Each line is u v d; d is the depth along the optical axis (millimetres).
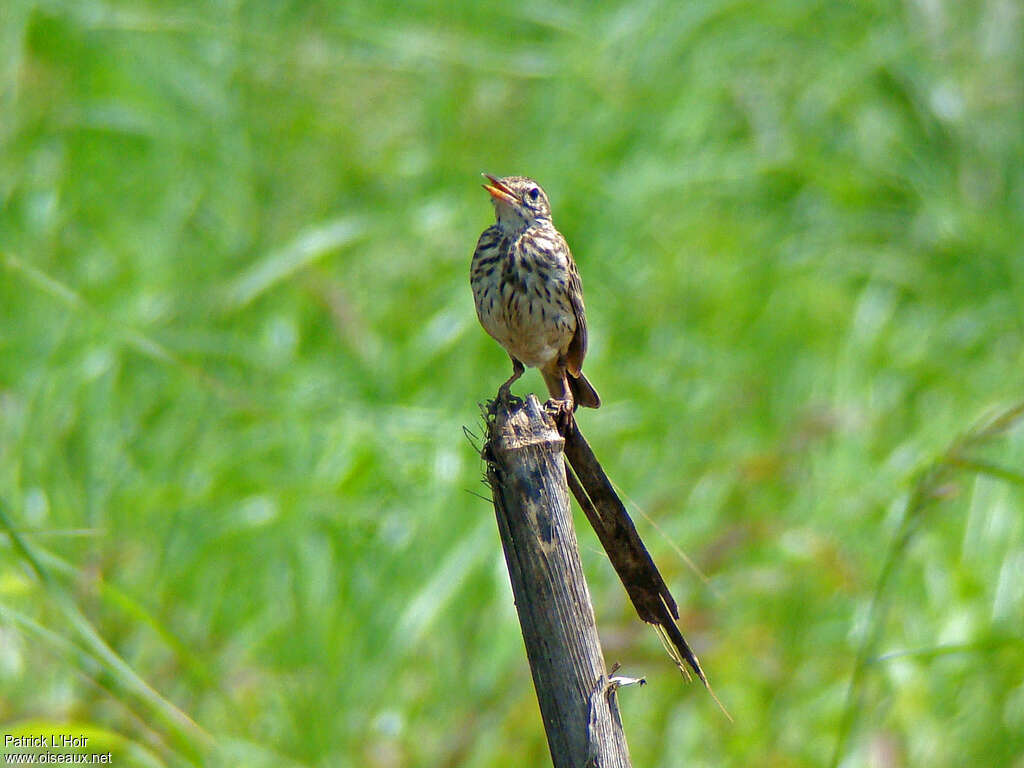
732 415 11758
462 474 10578
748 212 14250
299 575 10070
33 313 11711
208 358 11766
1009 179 15078
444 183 13531
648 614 5250
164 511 10406
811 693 9492
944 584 10172
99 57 14000
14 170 13031
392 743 9172
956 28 15930
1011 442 11148
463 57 14586
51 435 10820
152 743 7793
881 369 12492
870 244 14094
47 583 5945
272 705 9398
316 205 13312
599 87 14273
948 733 9320
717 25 15234
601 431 11414
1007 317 13477
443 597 9734
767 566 10203
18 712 7836
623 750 4699
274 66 14398
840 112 14984
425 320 12273
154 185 13305
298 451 10945
